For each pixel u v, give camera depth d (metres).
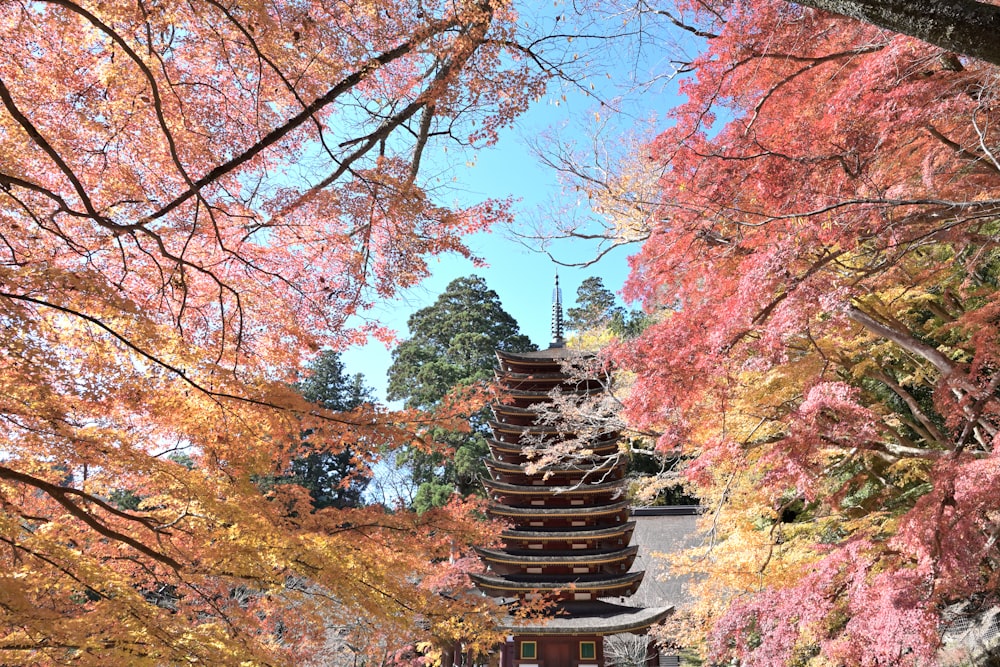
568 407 16.61
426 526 6.84
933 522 6.43
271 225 5.89
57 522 6.10
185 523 5.63
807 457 6.62
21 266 4.13
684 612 14.02
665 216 6.94
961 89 5.17
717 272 6.86
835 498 10.64
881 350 10.39
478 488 32.19
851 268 6.74
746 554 11.45
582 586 17.38
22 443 4.98
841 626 8.20
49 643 4.45
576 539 18.61
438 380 37.41
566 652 16.78
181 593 7.14
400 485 32.62
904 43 5.01
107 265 5.65
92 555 6.10
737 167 5.62
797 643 8.98
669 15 6.92
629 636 18.55
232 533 5.54
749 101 6.93
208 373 4.92
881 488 13.64
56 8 4.63
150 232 4.46
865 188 5.52
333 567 5.79
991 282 11.67
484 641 7.45
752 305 5.85
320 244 6.14
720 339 5.98
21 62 4.88
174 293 5.83
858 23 5.87
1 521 4.95
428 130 6.02
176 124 5.34
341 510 6.56
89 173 5.36
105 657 4.50
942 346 10.90
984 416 9.09
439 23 5.09
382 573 6.34
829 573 7.72
